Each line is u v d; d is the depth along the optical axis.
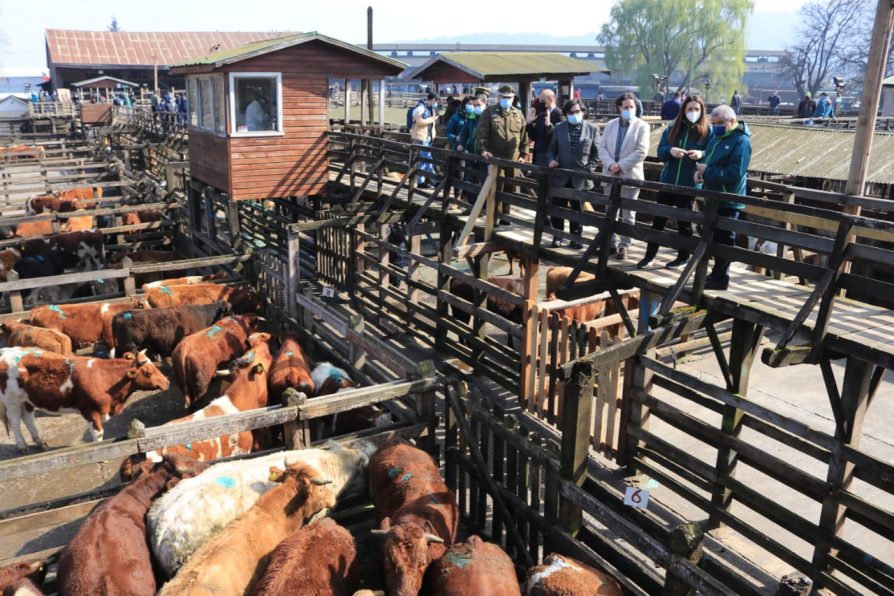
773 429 6.80
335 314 10.55
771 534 7.27
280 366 9.45
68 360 9.07
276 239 18.05
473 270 11.34
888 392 10.25
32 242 15.46
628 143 9.60
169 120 28.06
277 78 14.32
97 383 9.13
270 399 9.40
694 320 6.97
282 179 14.88
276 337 11.00
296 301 12.32
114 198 20.20
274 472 6.30
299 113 14.70
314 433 9.12
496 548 5.66
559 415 9.25
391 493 6.59
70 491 8.36
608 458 8.41
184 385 9.84
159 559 5.92
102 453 6.55
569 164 10.33
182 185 21.56
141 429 6.66
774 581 6.59
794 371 10.93
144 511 6.16
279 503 6.06
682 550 4.97
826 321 6.03
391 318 13.45
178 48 57.75
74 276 12.42
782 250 11.12
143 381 9.30
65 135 41.84
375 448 7.39
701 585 4.80
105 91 52.28
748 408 6.71
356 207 13.89
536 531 6.57
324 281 15.26
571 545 6.08
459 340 12.36
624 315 8.67
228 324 10.60
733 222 6.89
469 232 10.28
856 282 5.85
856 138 8.79
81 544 5.52
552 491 6.30
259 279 13.81
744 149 7.42
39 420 10.27
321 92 14.78
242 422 7.04
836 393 6.26
